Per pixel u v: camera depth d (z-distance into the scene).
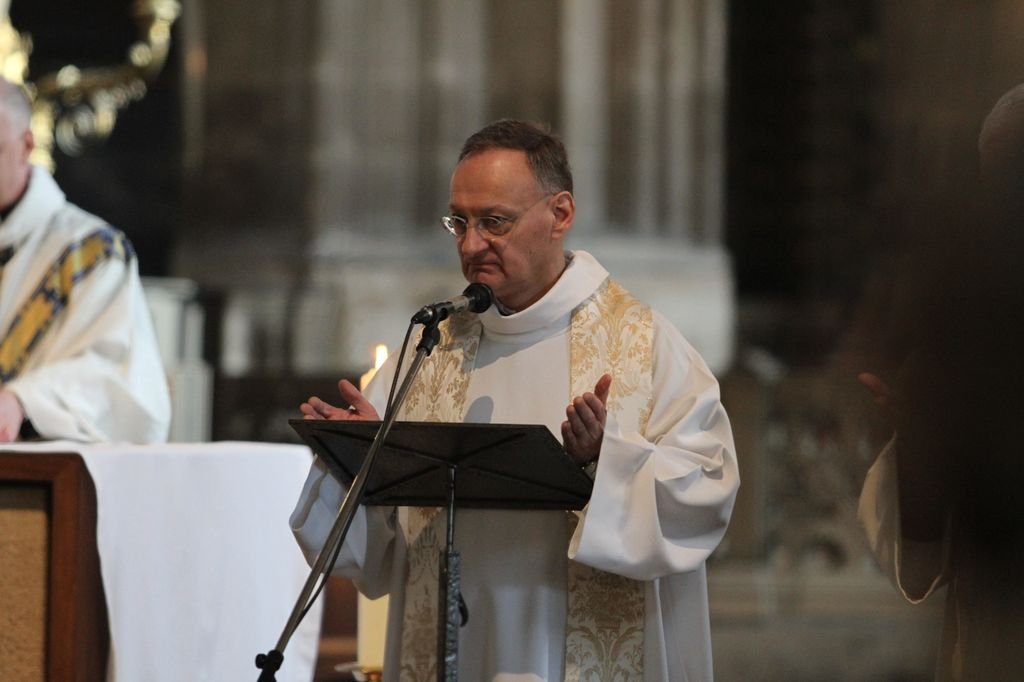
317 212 40.38
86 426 13.85
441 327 11.80
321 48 40.56
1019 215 5.40
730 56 46.09
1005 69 7.43
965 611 7.91
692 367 11.37
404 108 41.00
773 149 46.12
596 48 41.50
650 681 10.77
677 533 10.47
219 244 40.44
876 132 42.81
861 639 28.20
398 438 9.45
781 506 32.41
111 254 14.96
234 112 40.78
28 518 11.52
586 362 11.24
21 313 14.65
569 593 10.80
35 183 15.17
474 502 10.45
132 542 12.06
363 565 11.30
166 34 28.64
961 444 5.43
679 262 41.25
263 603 13.58
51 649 11.36
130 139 43.97
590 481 10.05
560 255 11.43
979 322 5.38
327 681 16.05
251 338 39.59
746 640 28.39
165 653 12.41
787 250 45.00
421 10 41.00
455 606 9.66
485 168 10.76
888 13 38.47
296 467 14.18
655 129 41.47
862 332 7.22
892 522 10.38
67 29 43.81
